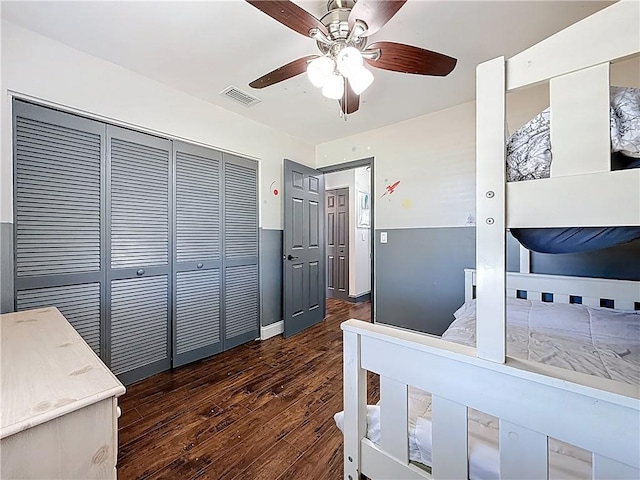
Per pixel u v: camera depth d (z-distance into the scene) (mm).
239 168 2848
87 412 634
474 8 1471
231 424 1646
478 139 711
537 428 620
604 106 580
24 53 1607
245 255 2912
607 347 1321
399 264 3076
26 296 1638
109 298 1967
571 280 1970
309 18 1187
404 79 2176
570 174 617
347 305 4645
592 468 579
